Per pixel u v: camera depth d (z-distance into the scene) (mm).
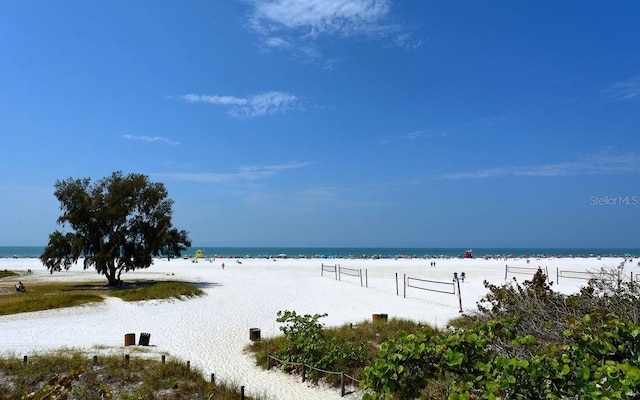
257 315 23281
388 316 21812
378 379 4648
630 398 3574
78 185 35469
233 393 11008
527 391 3926
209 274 51094
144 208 36562
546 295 7188
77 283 41219
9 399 10164
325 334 15531
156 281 41062
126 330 19516
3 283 41562
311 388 12055
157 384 11211
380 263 76625
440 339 4648
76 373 6848
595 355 4375
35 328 19656
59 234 35188
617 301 6582
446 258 102750
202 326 20500
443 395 6438
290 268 62500
